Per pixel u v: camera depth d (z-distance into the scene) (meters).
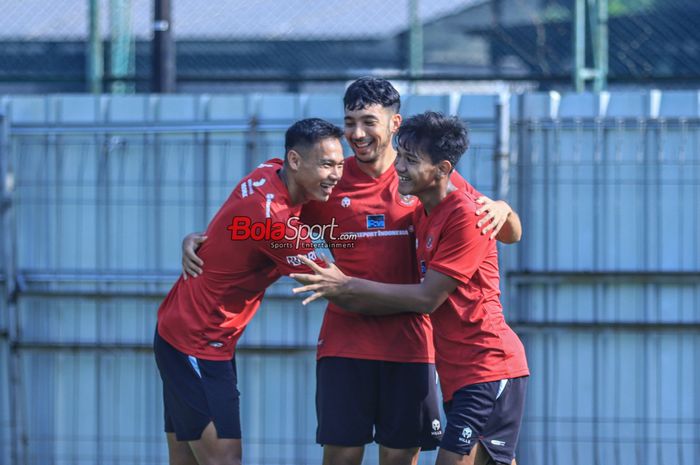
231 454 16.23
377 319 16.95
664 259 21.30
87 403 22.25
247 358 21.88
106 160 22.06
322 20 27.11
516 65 26.72
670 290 21.33
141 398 22.20
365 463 21.84
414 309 15.51
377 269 16.73
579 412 21.47
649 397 21.38
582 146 21.41
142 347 21.98
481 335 15.53
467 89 26.45
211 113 21.91
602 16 25.48
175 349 16.36
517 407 15.70
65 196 22.14
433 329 16.03
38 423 22.28
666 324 21.16
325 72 27.06
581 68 25.19
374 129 16.30
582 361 21.44
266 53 27.09
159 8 22.52
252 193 15.83
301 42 27.08
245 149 21.80
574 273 21.25
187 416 16.27
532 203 21.47
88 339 22.20
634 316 21.41
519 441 21.56
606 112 21.36
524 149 21.48
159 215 22.00
